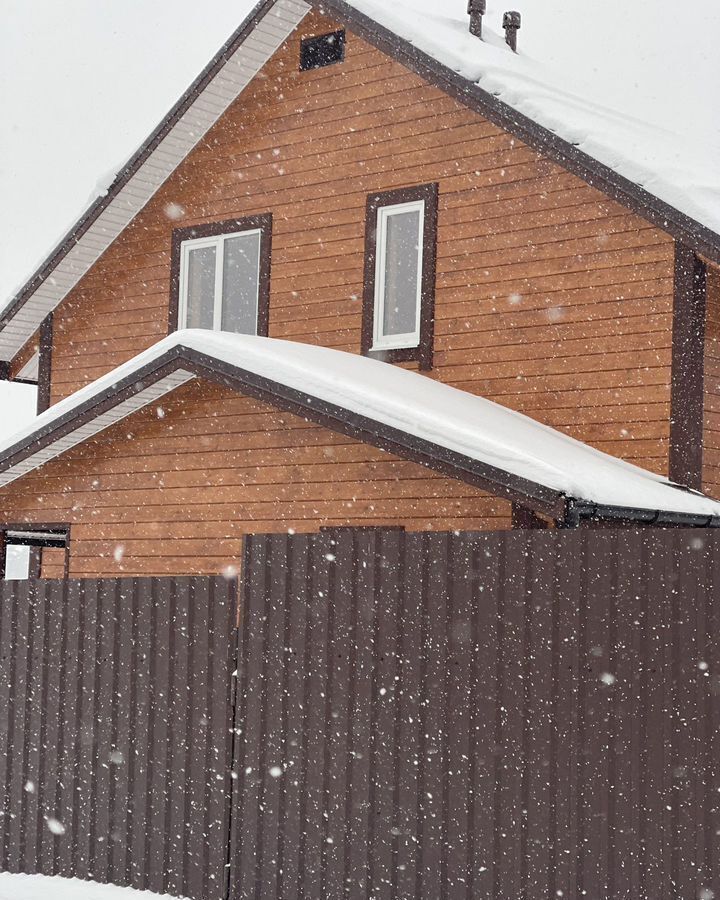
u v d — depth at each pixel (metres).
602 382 12.34
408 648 7.60
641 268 12.19
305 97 14.94
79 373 16.67
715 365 12.12
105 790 9.08
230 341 11.62
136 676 8.98
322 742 7.93
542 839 6.95
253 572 8.37
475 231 13.41
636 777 6.64
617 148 12.09
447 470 9.80
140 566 12.87
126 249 16.36
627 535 6.78
